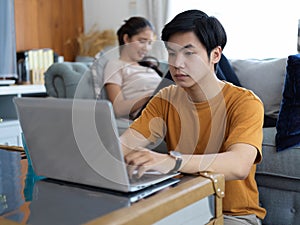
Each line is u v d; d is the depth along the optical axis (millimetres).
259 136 959
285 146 1624
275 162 1638
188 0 3346
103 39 3750
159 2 3432
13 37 3076
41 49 3369
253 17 3094
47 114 660
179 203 622
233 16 3176
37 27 3572
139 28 2156
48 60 3377
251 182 1068
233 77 2246
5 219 578
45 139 696
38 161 746
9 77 3074
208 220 696
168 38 957
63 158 695
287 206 1648
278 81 2211
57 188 713
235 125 984
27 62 3229
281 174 1627
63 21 3812
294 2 2908
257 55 3105
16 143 2752
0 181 828
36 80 3271
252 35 3111
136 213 555
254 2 3076
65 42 3840
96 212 579
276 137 1676
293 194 1629
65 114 638
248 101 1014
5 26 2994
